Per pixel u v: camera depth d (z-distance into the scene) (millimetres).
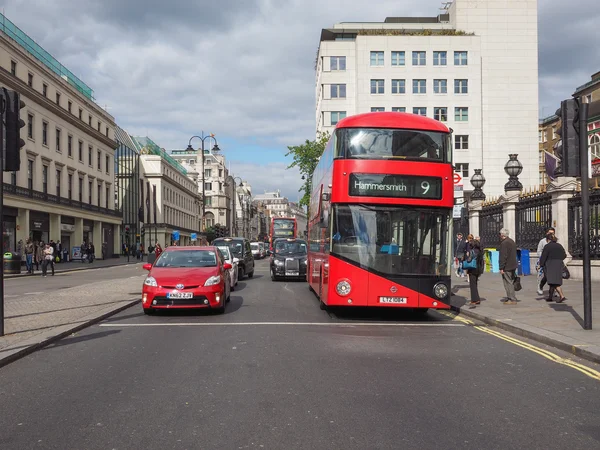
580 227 18656
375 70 64188
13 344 8062
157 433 4516
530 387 6016
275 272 23578
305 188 53688
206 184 116875
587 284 9164
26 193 40062
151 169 78938
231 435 4449
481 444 4266
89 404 5375
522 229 22750
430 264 11016
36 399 5578
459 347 8453
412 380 6309
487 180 66312
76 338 9188
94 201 55750
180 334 9547
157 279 11945
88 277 28016
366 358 7551
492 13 67375
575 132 9086
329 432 4523
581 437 4430
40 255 34750
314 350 8094
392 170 11000
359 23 72125
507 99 66938
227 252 19438
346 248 11016
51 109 44531
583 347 7699
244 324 10758
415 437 4414
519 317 10984
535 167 66438
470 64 64188
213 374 6559
